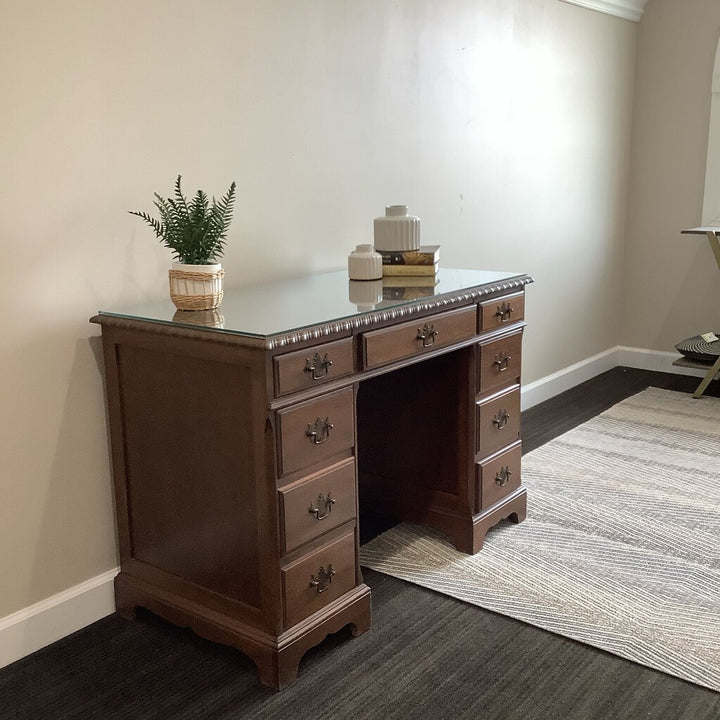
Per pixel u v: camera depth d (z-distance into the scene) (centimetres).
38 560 224
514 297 276
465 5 345
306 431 201
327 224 297
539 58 395
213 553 214
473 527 268
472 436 264
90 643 227
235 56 255
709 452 357
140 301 239
